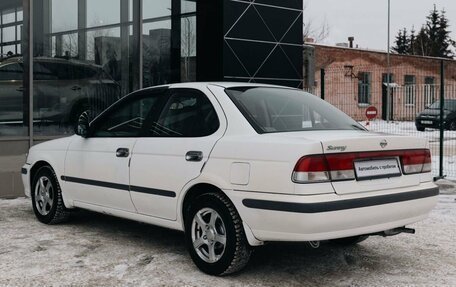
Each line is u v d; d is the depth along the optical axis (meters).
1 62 9.09
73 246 5.72
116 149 5.65
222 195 4.69
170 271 4.93
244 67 11.24
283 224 4.27
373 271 5.05
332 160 4.32
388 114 20.09
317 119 5.25
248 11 11.25
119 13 10.62
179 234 6.25
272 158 4.36
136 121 5.68
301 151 4.24
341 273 4.98
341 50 31.59
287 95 5.46
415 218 4.88
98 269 4.98
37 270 4.94
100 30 10.37
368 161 4.57
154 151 5.26
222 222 4.67
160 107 5.48
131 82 10.78
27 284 4.59
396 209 4.64
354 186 4.42
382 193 4.57
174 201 5.04
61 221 6.61
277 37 11.76
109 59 10.49
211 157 4.77
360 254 5.59
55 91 9.71
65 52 9.90
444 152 15.45
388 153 4.71
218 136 4.84
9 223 6.73
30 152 6.95
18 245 5.74
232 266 4.64
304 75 13.40
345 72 28.80
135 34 10.80
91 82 10.22
